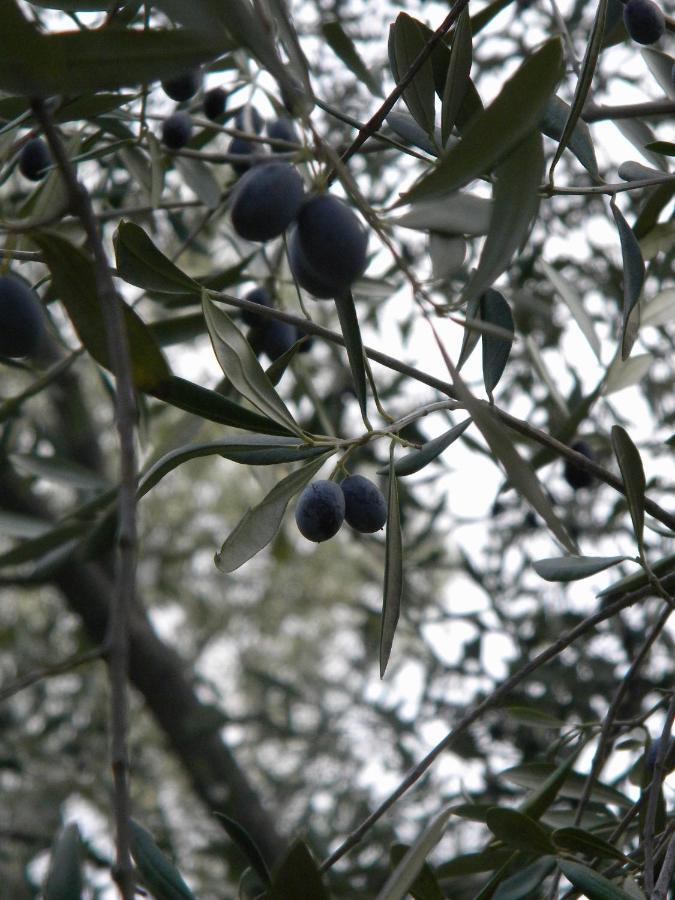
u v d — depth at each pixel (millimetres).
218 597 3471
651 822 721
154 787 2482
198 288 703
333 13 1366
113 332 585
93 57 583
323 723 1865
